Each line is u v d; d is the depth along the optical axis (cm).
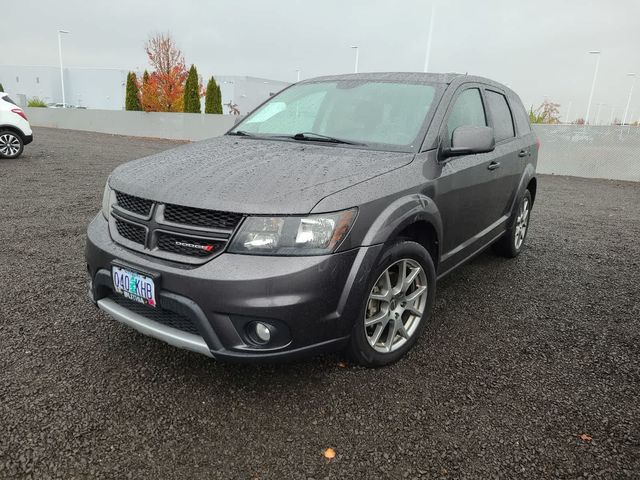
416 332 304
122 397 252
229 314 228
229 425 233
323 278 234
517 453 221
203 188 247
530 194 530
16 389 255
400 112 339
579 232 683
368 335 281
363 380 274
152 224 248
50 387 258
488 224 421
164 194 248
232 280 225
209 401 251
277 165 275
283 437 226
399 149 313
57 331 320
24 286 394
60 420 232
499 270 486
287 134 361
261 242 229
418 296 303
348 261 244
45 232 560
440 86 358
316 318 237
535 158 523
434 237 310
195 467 206
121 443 219
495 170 400
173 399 252
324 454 217
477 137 304
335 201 241
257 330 235
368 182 262
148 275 239
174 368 281
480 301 402
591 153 1430
